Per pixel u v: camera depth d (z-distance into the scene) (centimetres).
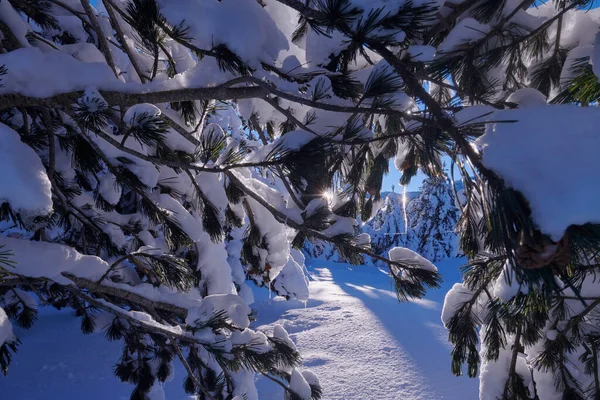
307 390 287
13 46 188
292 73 156
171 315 302
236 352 225
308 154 157
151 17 134
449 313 272
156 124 140
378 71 139
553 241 81
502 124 96
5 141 117
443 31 189
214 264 317
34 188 114
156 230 330
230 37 138
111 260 305
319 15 125
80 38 337
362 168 245
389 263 200
